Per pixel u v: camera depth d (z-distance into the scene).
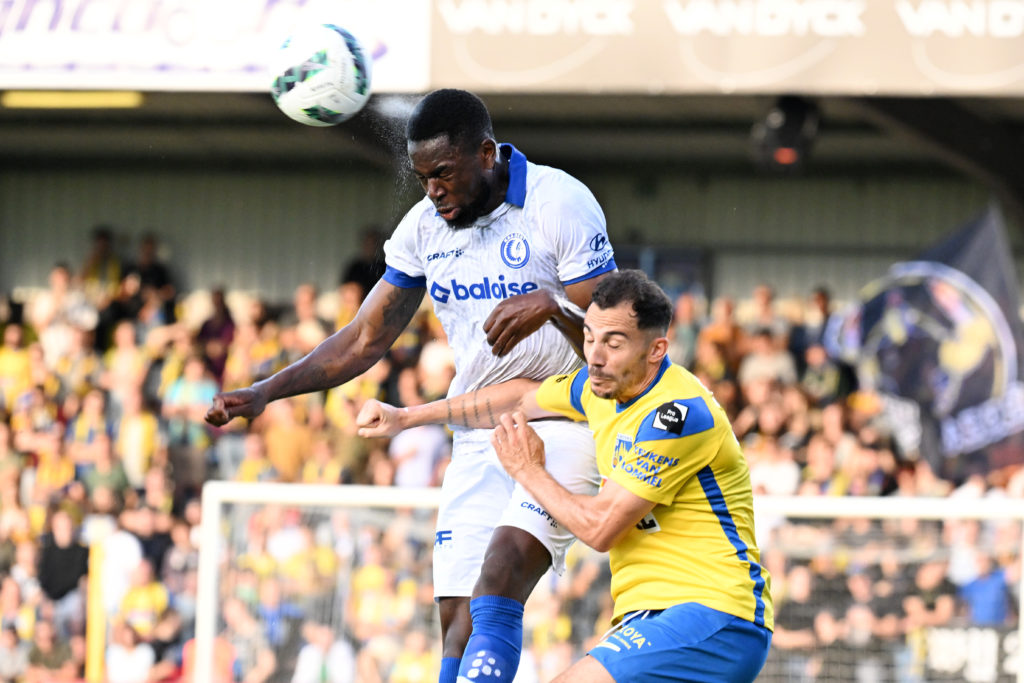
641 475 10.99
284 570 19.77
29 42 28.86
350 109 12.05
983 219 26.81
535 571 11.55
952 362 26.69
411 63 27.97
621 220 45.16
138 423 33.22
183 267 46.56
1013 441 26.17
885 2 26.98
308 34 12.02
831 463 29.78
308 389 12.90
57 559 29.08
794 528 19.05
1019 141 33.22
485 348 12.19
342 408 32.84
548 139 42.59
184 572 28.94
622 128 41.00
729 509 11.33
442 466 31.31
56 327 42.41
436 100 11.20
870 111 33.00
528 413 12.05
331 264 46.09
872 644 18.81
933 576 18.80
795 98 32.78
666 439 10.99
